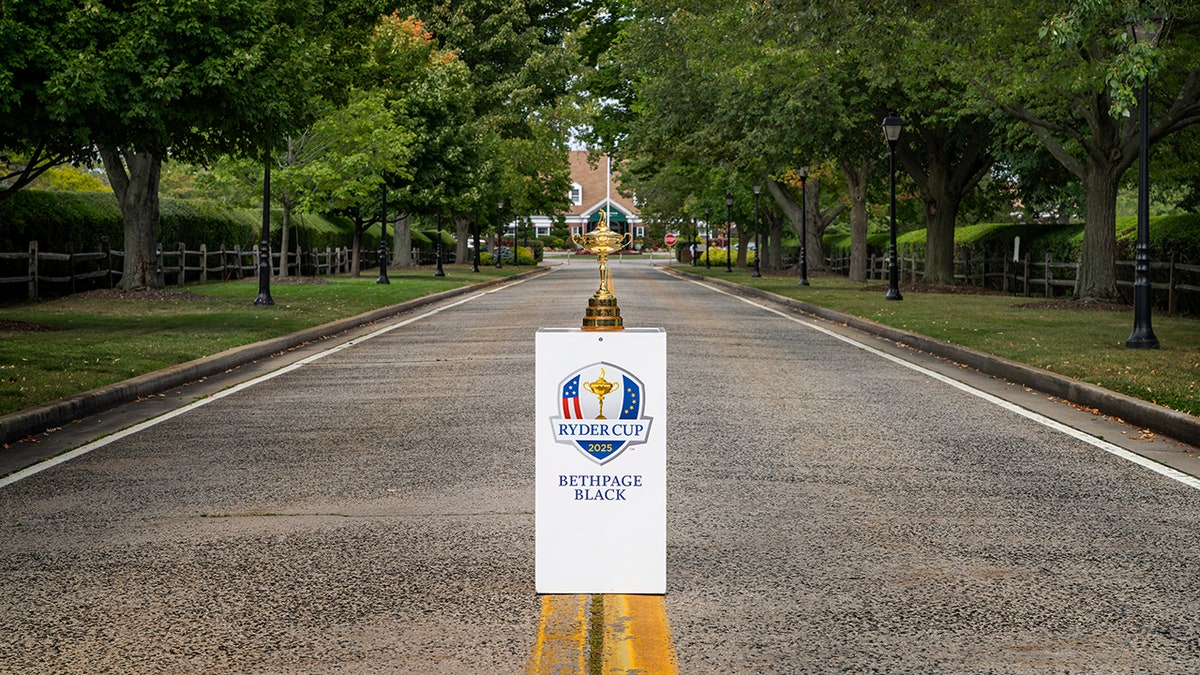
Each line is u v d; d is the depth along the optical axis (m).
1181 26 21.81
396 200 44.75
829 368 14.84
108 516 6.84
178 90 16.81
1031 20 22.25
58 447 9.23
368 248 64.12
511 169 66.62
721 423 10.29
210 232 38.59
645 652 4.43
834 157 37.88
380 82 41.31
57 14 16.02
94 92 15.84
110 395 11.52
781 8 19.48
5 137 17.66
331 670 4.28
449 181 46.81
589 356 4.46
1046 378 12.59
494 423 10.27
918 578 5.49
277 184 36.22
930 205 37.19
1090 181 26.08
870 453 8.86
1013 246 35.81
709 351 16.88
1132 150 25.36
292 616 4.93
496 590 5.28
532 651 4.46
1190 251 23.64
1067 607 5.05
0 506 7.13
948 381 13.57
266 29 18.58
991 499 7.27
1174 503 7.18
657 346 4.45
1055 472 8.16
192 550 6.04
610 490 4.47
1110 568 5.69
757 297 33.94
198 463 8.52
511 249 87.19
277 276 41.84
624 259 107.81
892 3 19.17
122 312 22.69
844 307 25.59
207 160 21.61
